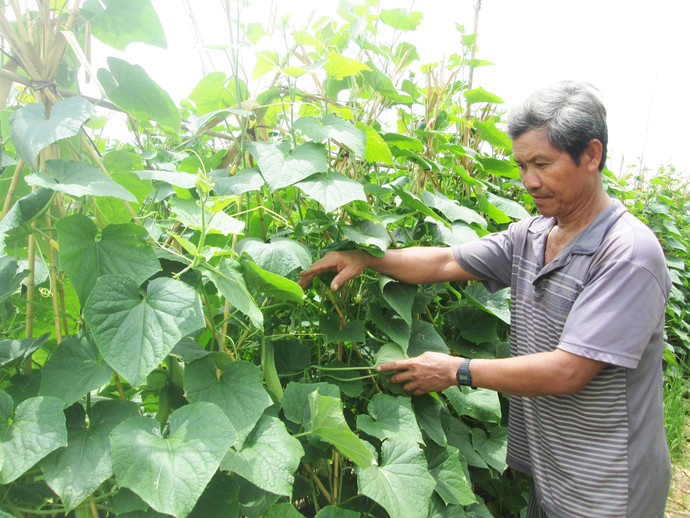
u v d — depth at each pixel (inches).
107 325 38.2
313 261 68.2
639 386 58.3
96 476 36.3
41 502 42.5
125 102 56.1
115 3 51.0
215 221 48.3
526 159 60.4
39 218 44.3
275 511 46.8
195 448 36.0
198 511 41.9
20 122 40.3
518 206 97.3
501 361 60.7
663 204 205.8
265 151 57.2
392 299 67.6
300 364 66.2
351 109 71.5
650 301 54.9
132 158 55.8
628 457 58.5
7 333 50.7
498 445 80.3
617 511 58.5
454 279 76.0
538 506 74.7
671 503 123.3
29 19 47.1
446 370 61.9
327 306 71.9
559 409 62.6
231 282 46.8
